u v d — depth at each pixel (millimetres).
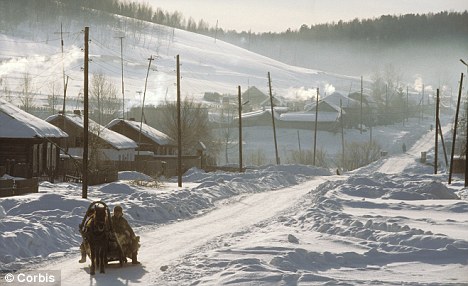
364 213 43938
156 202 46219
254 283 20375
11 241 27703
